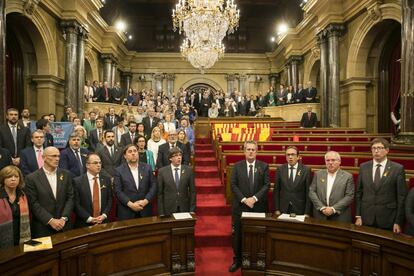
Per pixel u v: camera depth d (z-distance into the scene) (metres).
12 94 11.27
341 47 13.16
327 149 7.67
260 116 15.94
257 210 4.17
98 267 3.23
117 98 14.64
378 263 3.00
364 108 12.31
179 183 4.32
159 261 3.62
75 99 12.32
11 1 9.26
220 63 22.91
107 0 18.56
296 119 15.01
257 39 23.48
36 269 2.77
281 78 21.86
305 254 3.50
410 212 3.43
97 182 3.96
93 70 16.61
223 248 4.84
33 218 3.57
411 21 7.99
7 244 3.09
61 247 2.93
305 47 17.45
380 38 11.88
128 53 21.92
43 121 6.42
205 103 16.88
